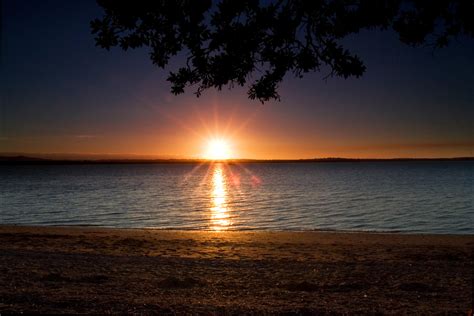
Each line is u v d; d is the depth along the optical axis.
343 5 6.34
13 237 23.95
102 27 6.34
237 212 46.16
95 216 43.47
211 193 74.75
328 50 6.34
